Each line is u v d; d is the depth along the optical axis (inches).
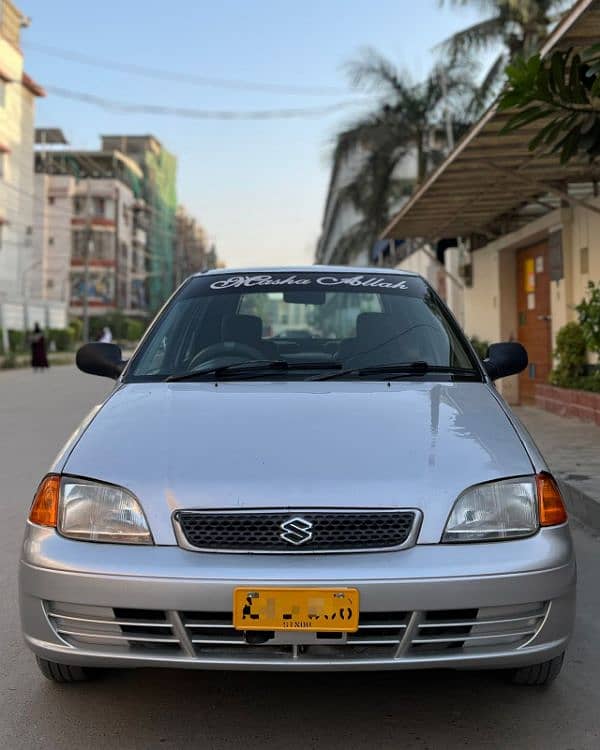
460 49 658.8
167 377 147.8
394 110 853.8
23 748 109.3
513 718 117.0
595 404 376.8
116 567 104.0
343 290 172.9
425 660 102.8
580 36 232.1
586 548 204.4
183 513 105.6
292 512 104.3
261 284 175.5
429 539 104.5
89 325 2273.6
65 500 111.6
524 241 485.1
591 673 132.0
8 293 1536.7
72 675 125.4
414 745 109.3
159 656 103.9
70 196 2455.7
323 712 119.0
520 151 335.0
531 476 113.2
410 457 112.4
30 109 1627.7
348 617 100.6
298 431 118.5
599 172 375.6
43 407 562.3
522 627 106.3
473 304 600.1
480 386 143.7
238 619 101.0
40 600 108.1
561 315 432.5
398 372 147.5
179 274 3427.7
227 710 119.9
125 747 109.3
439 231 547.5
